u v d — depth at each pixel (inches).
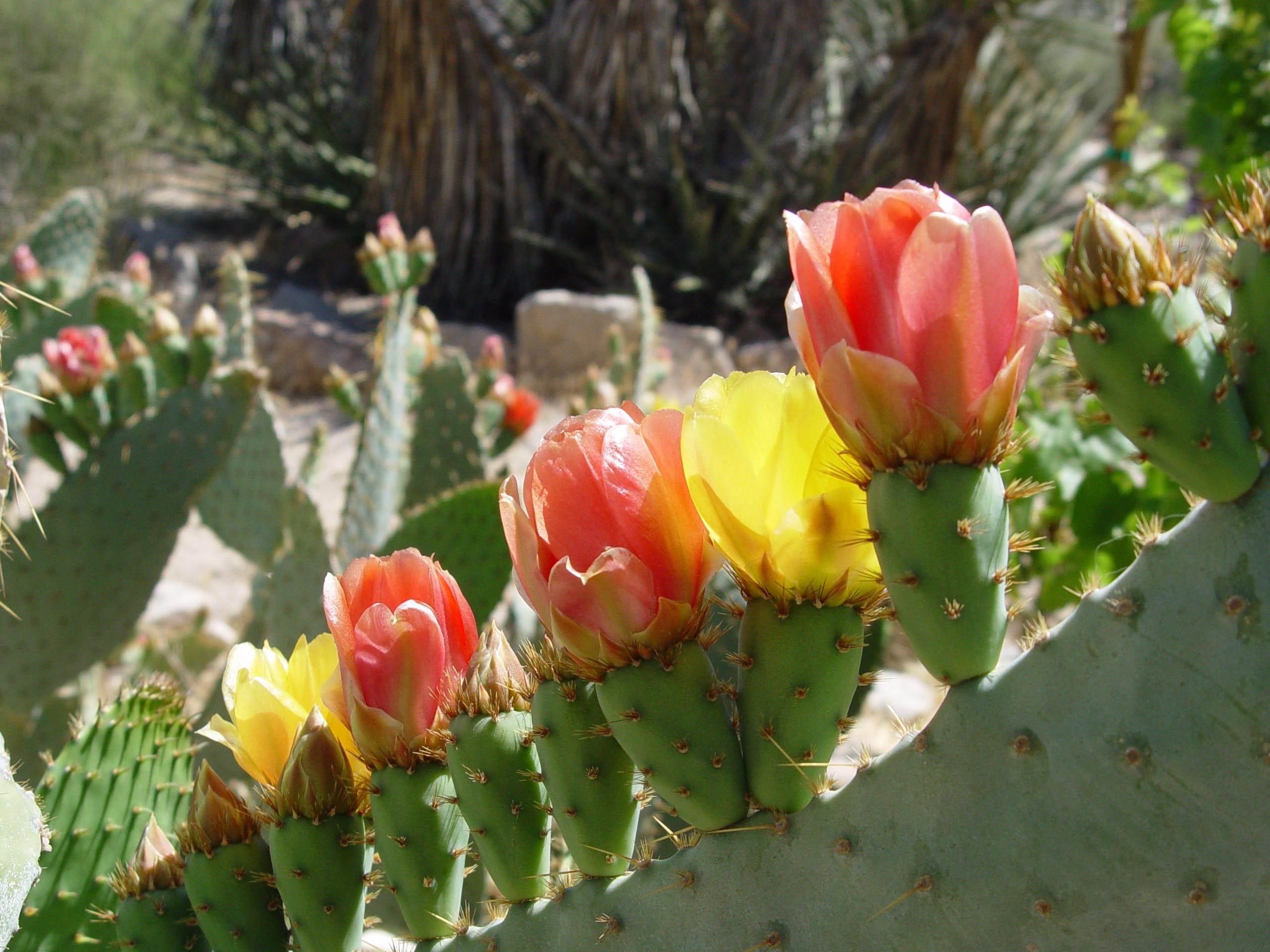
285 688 16.5
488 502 30.8
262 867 16.1
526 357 127.9
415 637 15.1
